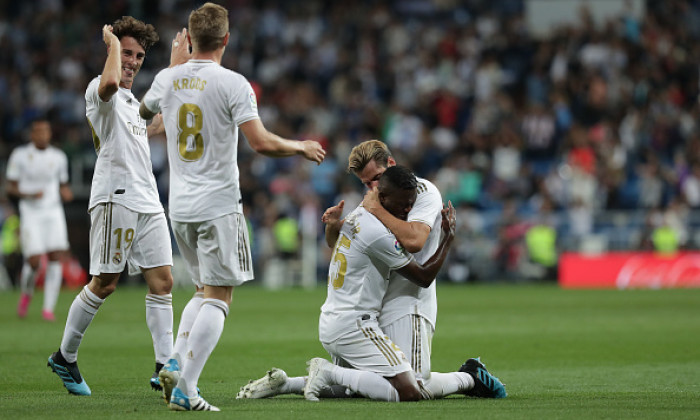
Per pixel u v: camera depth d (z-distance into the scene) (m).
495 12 115.50
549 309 56.28
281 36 113.31
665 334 41.53
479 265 88.19
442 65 106.12
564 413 19.28
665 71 104.00
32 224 47.47
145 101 21.41
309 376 21.92
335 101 104.75
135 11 112.94
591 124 99.12
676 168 90.88
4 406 20.53
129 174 23.62
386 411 19.48
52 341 37.25
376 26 112.00
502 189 91.56
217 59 21.06
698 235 86.69
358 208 22.34
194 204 20.41
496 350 35.59
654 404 21.02
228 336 40.53
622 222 87.00
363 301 21.88
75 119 103.50
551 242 86.56
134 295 69.31
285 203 89.75
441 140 99.00
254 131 20.02
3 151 91.81
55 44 110.62
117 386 25.53
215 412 19.39
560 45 103.75
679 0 111.94
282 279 86.31
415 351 21.91
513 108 101.94
